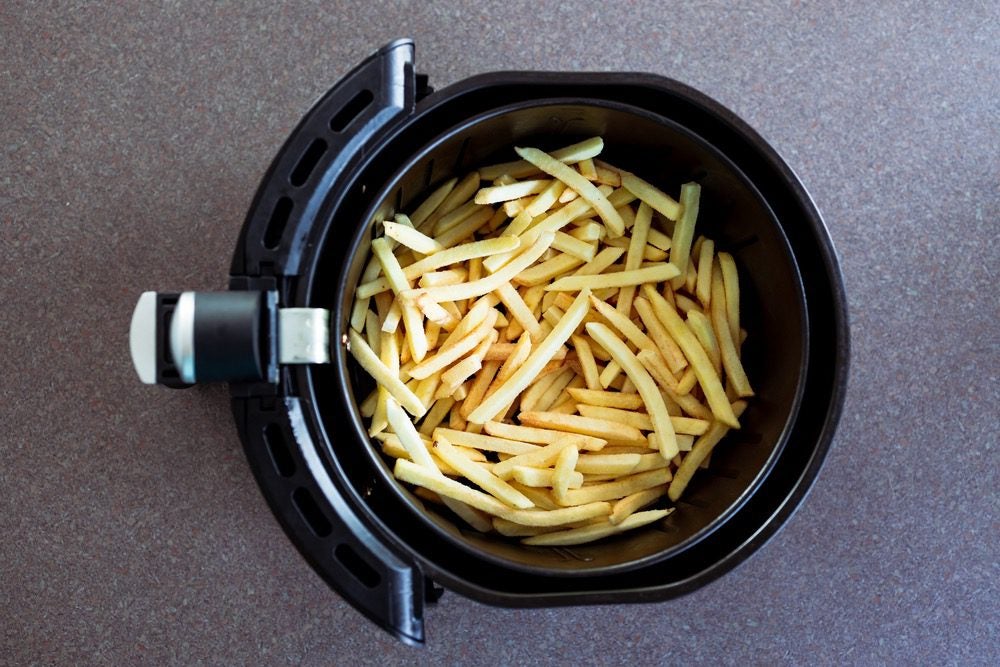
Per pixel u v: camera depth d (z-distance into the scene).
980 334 0.61
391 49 0.49
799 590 0.61
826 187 0.61
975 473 0.61
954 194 0.61
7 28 0.59
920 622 0.61
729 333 0.55
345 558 0.49
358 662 0.59
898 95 0.61
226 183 0.59
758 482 0.50
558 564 0.50
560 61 0.60
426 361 0.53
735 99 0.61
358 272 0.53
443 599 0.60
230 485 0.59
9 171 0.59
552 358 0.55
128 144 0.59
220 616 0.59
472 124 0.50
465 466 0.53
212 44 0.59
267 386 0.48
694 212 0.54
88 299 0.59
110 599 0.59
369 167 0.53
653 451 0.54
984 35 0.61
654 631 0.60
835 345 0.50
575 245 0.54
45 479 0.59
